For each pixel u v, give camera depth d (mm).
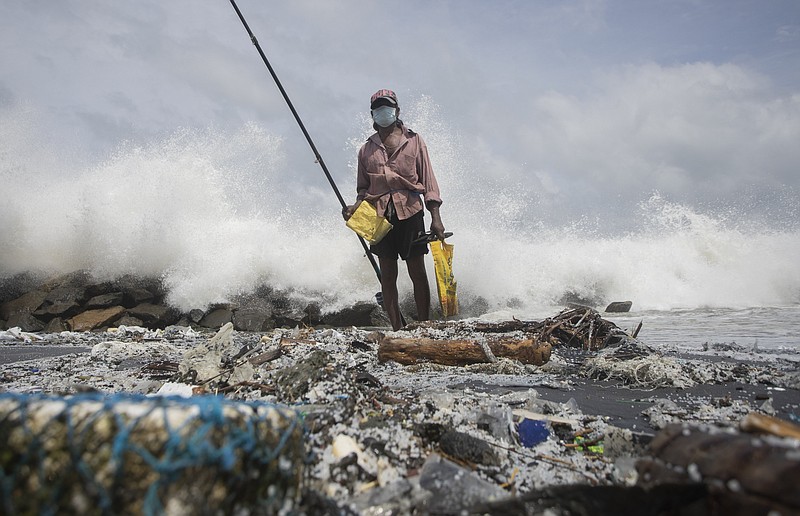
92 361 5359
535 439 2451
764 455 1299
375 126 6215
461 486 1837
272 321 10953
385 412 2631
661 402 3201
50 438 1303
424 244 6176
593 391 3627
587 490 1472
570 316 5934
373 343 5078
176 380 3666
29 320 10477
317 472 1905
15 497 1277
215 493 1326
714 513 1335
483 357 4254
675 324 8914
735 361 4871
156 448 1293
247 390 3104
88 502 1253
